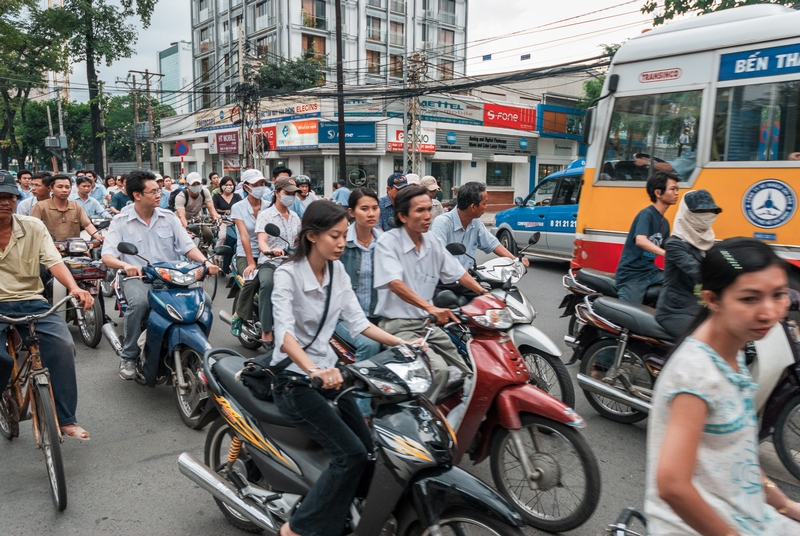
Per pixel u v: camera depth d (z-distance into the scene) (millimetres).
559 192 10594
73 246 5613
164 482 3459
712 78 5441
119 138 46250
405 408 2348
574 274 5289
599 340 4227
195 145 33188
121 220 4582
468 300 3564
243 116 20656
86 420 4340
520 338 3746
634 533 1662
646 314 3938
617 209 6238
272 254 4840
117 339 4773
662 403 1491
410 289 3230
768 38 5086
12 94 35281
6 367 3320
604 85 6297
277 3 34594
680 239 3680
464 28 43000
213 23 40094
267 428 2615
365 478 2379
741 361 1562
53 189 5844
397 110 25094
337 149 24703
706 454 1468
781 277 1390
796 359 3252
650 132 5938
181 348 4199
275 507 2578
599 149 6367
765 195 5168
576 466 3041
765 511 1646
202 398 4016
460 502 2123
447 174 26625
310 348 2504
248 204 5848
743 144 5289
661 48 5781
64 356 3318
